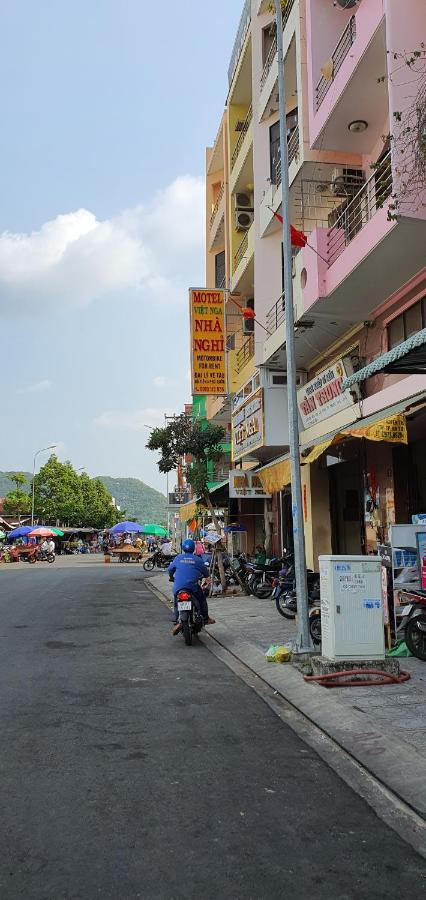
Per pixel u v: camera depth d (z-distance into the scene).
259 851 3.58
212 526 29.55
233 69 24.39
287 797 4.36
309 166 14.65
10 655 9.33
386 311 13.55
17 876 3.29
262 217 19.55
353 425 12.13
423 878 3.35
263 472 16.73
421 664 8.29
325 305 13.52
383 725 5.74
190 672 8.38
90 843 3.64
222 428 19.52
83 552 84.19
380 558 7.77
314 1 14.22
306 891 3.19
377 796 4.42
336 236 13.30
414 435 13.24
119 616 14.11
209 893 3.15
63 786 4.49
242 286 23.78
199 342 23.97
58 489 77.25
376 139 13.70
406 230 10.42
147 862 3.44
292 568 13.18
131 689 7.38
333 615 7.55
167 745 5.42
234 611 14.25
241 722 6.16
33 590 20.16
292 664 8.36
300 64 14.71
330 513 18.09
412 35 10.15
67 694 7.09
